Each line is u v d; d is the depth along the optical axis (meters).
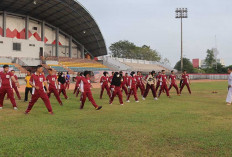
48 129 6.21
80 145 4.84
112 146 4.79
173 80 16.66
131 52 81.88
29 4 41.16
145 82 14.18
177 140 5.22
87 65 50.50
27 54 42.41
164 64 74.81
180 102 12.56
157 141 5.15
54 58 47.31
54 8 43.28
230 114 8.60
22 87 26.03
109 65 56.47
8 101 13.09
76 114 8.64
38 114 8.66
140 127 6.43
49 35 51.66
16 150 4.52
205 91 20.95
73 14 45.91
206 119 7.62
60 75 14.66
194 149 4.64
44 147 4.71
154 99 14.21
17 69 34.88
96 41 55.38
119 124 6.82
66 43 56.06
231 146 4.79
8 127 6.45
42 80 8.78
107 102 12.73
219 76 71.31
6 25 44.34
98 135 5.60
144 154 4.36
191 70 79.00
